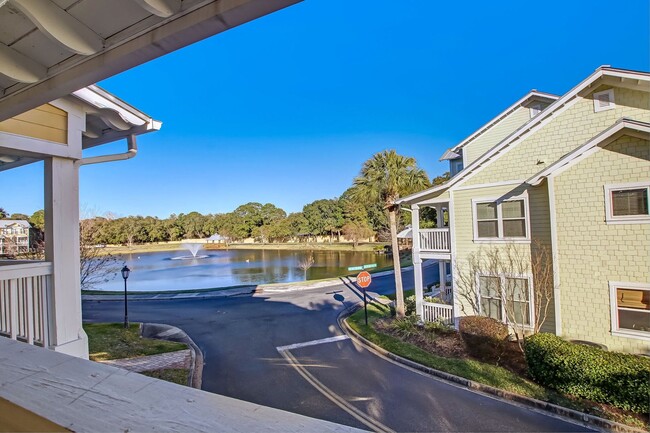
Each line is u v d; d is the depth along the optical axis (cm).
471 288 998
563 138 893
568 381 629
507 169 967
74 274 456
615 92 834
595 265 779
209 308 1502
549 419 571
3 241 2411
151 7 125
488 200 997
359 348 952
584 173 794
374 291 1808
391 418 582
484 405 620
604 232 770
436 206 1236
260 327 1181
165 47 145
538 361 678
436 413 594
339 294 1741
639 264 732
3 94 196
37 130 415
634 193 742
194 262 3838
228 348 966
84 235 1614
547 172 829
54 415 81
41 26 133
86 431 75
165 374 748
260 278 2684
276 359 873
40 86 179
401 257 3450
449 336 995
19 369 99
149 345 959
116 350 904
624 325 747
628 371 574
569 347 659
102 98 446
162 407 80
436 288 1631
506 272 938
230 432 71
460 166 1744
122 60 152
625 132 743
